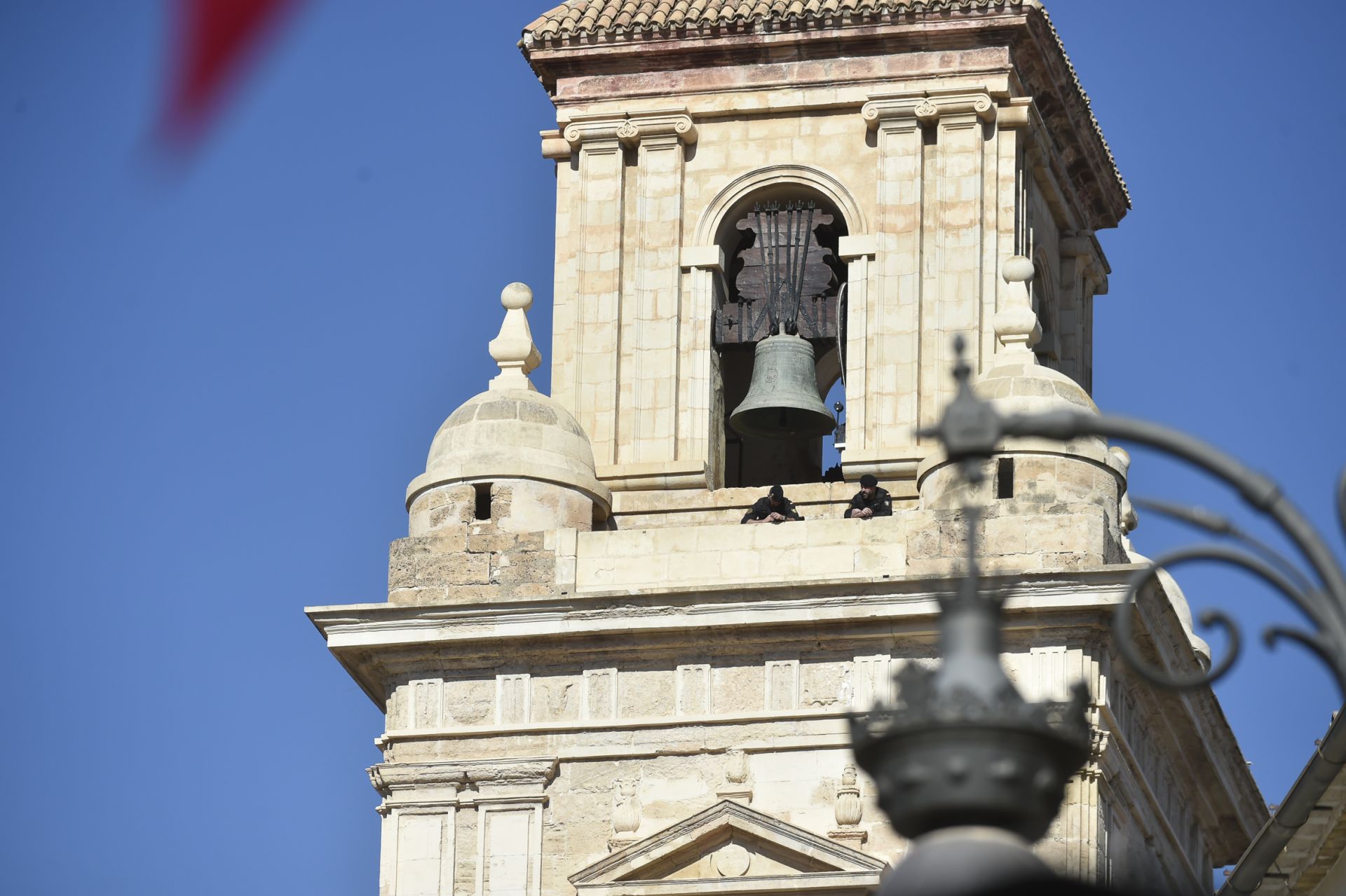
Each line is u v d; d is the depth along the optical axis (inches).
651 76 3838.6
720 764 3479.3
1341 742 2755.9
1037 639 3425.2
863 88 3774.6
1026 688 3408.0
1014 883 1227.9
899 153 3752.5
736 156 3806.6
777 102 3796.8
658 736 3503.9
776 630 3484.3
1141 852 3622.0
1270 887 3415.4
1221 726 3809.1
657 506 3678.6
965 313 3688.5
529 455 3622.0
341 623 3582.7
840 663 3474.4
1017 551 3444.9
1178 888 3811.5
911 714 1266.0
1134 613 3393.2
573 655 3548.2
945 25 3757.4
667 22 3818.9
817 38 3784.5
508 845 3508.9
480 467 3614.7
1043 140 3846.0
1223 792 3902.6
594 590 3535.9
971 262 3703.3
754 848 3422.7
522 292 3796.8
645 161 3816.4
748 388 3853.3
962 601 1318.9
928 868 1238.3
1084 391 3624.5
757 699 3486.7
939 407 3649.1
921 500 3543.3
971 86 3747.5
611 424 3735.2
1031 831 1262.3
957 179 3735.2
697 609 3494.1
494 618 3545.8
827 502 3644.2
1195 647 3858.3
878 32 3769.7
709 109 3814.0
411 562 3602.4
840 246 3730.3
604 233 3804.1
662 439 3722.9
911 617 3430.1
